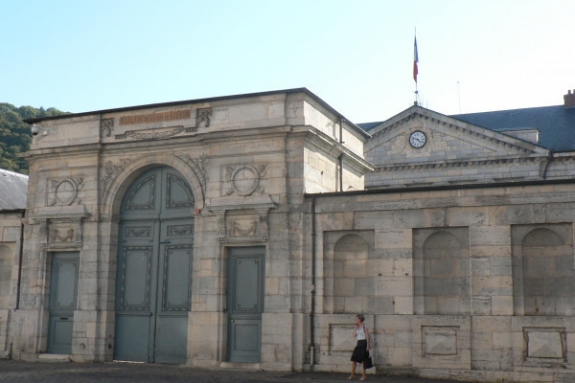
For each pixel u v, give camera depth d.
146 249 21.47
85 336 21.16
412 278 18.23
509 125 47.38
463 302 17.81
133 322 21.25
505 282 17.36
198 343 19.69
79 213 21.62
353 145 23.83
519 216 17.44
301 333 18.77
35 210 22.55
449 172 44.88
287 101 19.88
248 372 18.42
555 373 16.56
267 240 19.33
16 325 22.33
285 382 16.38
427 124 45.78
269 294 19.12
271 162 19.61
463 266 17.97
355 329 17.78
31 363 20.84
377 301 18.47
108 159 21.89
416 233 18.47
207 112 20.73
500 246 17.52
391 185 46.09
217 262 19.78
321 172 20.70
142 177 21.86
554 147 44.22
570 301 16.97
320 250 19.08
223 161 20.14
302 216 19.23
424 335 17.91
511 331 17.11
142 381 16.48
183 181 21.22
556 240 17.34
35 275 22.27
